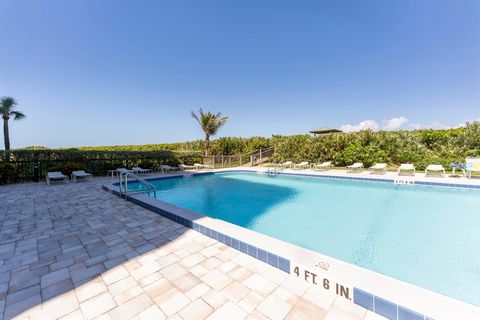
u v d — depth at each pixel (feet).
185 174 42.86
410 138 43.06
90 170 39.34
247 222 19.77
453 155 37.86
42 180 34.42
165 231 13.34
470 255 12.86
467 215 19.69
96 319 6.40
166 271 8.95
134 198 20.45
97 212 17.46
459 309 5.90
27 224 14.69
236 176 45.50
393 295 6.50
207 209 24.12
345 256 13.17
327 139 51.26
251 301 7.15
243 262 9.65
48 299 7.25
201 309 6.79
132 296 7.42
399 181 30.60
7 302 7.09
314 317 6.45
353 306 6.91
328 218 20.29
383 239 15.34
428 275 10.94
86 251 10.75
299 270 8.37
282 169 47.55
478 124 37.78
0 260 9.86
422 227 17.29
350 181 34.99
